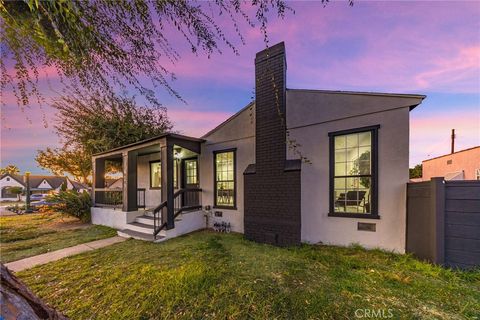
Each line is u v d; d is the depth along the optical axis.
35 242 5.16
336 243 4.66
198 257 3.89
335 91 4.81
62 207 8.02
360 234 4.42
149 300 2.46
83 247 4.71
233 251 4.28
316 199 4.96
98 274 3.20
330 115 4.87
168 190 5.66
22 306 0.91
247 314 2.21
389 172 4.20
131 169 6.89
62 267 3.50
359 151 4.61
